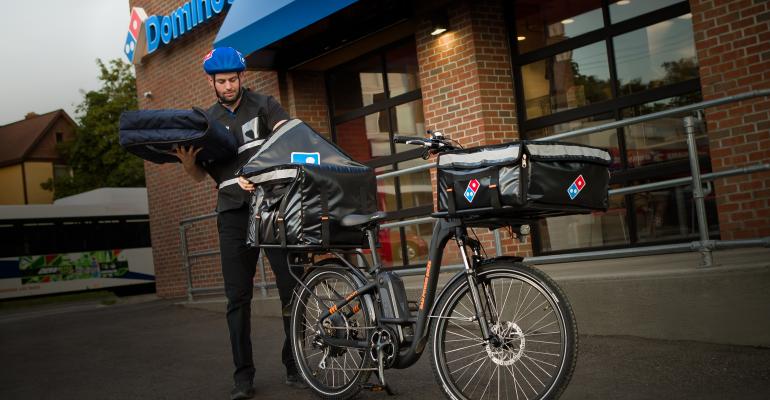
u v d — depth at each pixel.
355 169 4.30
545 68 7.98
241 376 4.60
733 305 4.48
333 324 4.18
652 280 4.81
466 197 3.39
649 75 7.13
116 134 37.50
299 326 4.46
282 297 4.77
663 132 7.02
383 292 3.99
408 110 9.45
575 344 3.28
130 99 37.78
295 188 4.10
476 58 8.00
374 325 4.01
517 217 3.53
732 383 3.79
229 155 4.64
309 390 4.57
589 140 7.62
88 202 26.00
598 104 7.52
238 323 4.61
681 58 6.88
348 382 4.15
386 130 9.75
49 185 43.97
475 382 4.04
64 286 24.33
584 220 7.67
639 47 7.18
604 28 7.43
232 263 4.65
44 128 46.72
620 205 7.40
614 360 4.47
